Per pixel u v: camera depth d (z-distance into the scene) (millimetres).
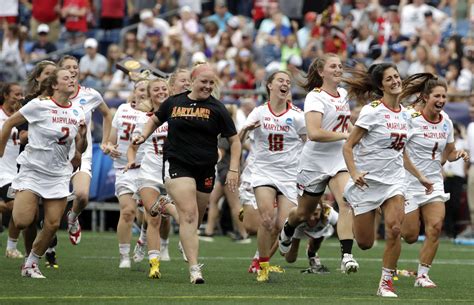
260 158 39594
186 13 82500
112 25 86812
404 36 77938
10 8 84812
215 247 57250
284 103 39750
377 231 64812
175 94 37875
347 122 39281
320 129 37844
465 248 59906
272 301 30328
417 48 73312
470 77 72312
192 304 29328
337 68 38688
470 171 63469
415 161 38281
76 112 36562
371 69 35844
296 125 39500
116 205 67688
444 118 38500
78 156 38844
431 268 46250
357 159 34125
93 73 77500
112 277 37906
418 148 38125
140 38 81250
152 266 38094
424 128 38125
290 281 38156
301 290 34562
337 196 38750
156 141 40469
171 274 40000
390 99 33656
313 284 37188
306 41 80375
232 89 72500
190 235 35500
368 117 33344
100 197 67688
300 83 40438
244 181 41938
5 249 51156
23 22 91062
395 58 74750
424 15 78312
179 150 35625
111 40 86750
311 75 39750
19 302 29219
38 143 36062
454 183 65062
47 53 82438
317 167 39188
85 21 86062
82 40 85625
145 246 43750
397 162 33781
